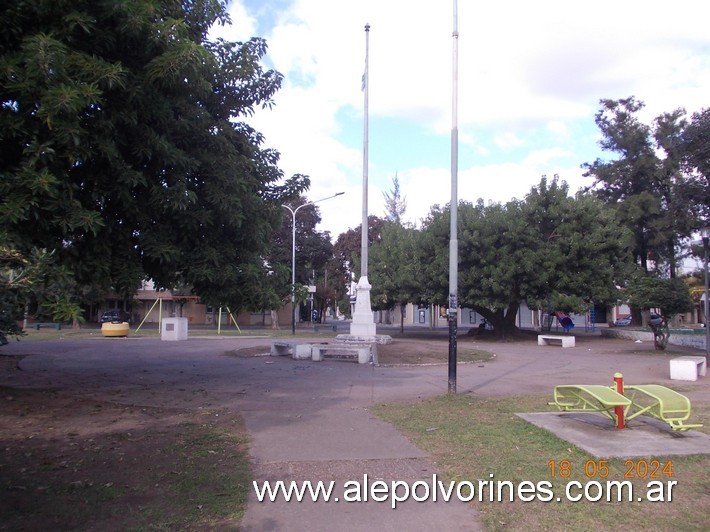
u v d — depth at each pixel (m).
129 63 8.24
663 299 20.91
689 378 13.12
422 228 31.25
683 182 21.73
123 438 7.20
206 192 9.12
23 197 6.37
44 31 7.17
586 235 26.67
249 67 10.33
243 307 9.73
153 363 16.28
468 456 6.42
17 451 6.55
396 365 16.02
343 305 53.28
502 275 26.39
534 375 14.05
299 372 14.30
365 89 23.06
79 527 4.44
